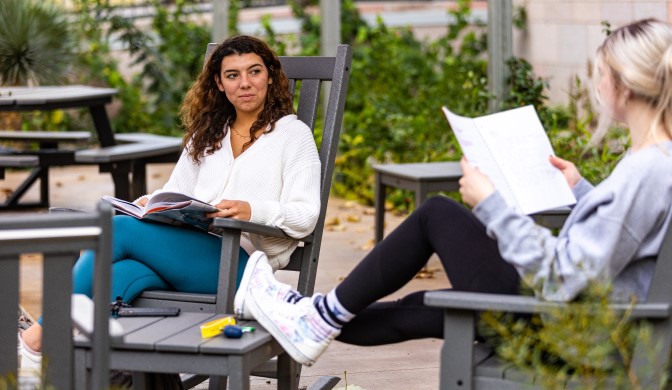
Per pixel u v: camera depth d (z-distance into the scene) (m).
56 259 3.13
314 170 4.72
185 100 5.06
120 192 8.62
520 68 9.80
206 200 4.82
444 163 8.29
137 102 15.21
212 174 4.86
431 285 7.24
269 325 3.80
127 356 3.59
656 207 3.32
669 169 3.34
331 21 11.42
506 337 3.26
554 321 3.19
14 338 3.22
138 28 15.77
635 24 3.49
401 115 11.95
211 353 3.52
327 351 5.77
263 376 4.77
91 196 11.45
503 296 3.35
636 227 3.32
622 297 3.38
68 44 11.87
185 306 4.33
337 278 7.62
